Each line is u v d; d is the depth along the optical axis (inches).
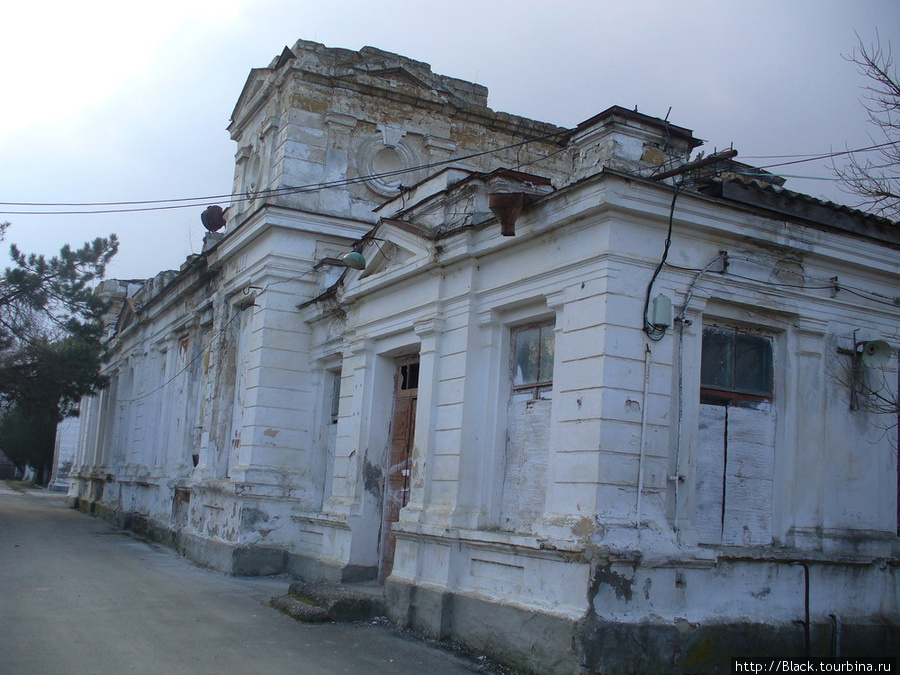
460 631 398.9
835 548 390.6
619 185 349.7
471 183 444.8
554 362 382.3
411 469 472.1
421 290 482.6
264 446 630.5
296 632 414.0
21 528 960.3
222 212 786.2
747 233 378.9
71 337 1147.3
